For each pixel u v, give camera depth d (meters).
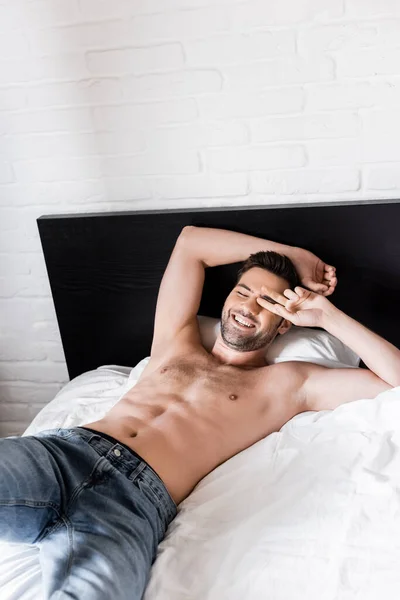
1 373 2.53
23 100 2.06
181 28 1.89
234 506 1.61
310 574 1.41
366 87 1.88
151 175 2.10
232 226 2.07
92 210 2.19
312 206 2.00
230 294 2.00
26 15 1.95
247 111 1.97
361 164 1.98
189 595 1.43
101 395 2.07
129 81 1.99
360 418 1.73
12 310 2.40
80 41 1.96
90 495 1.55
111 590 1.37
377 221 1.98
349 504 1.54
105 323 2.29
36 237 2.26
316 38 1.85
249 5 1.84
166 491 1.66
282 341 2.04
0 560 1.52
